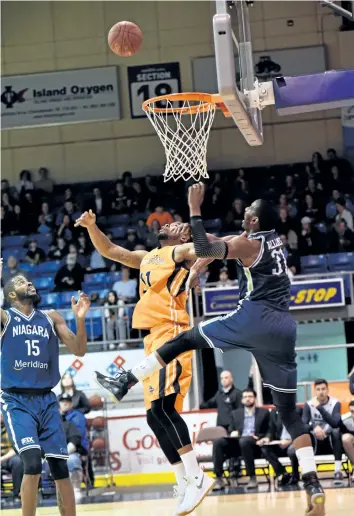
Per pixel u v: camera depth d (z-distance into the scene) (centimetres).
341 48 1817
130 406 1330
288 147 1847
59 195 1880
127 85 1902
